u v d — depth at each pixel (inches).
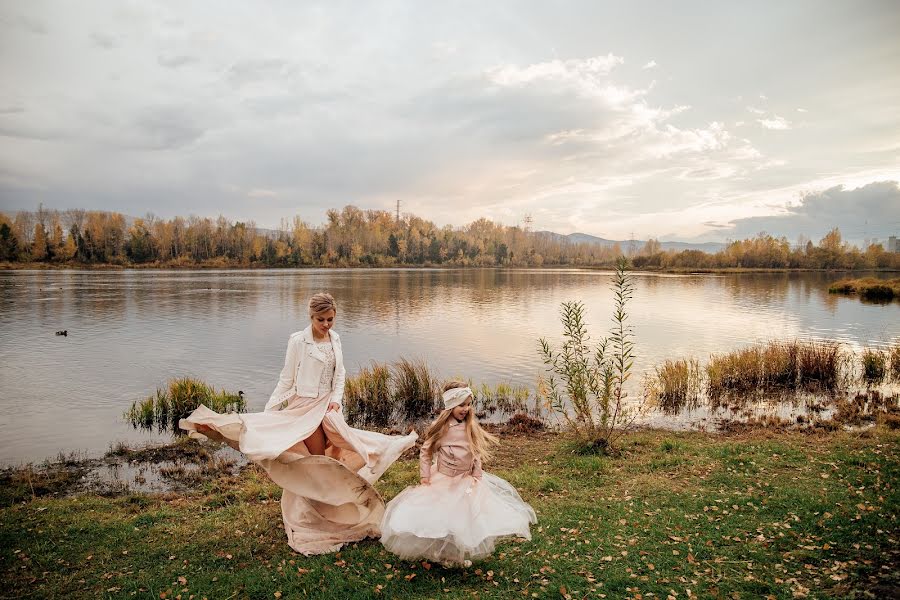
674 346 882.1
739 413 498.6
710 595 156.1
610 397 374.3
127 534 217.5
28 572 184.2
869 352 676.1
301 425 191.2
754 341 934.4
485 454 185.6
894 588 150.7
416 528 166.6
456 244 6309.1
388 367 715.4
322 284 2539.4
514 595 161.0
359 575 173.5
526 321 1223.5
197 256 4970.5
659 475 289.1
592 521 222.4
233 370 705.0
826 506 220.2
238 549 198.2
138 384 622.2
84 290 2014.0
